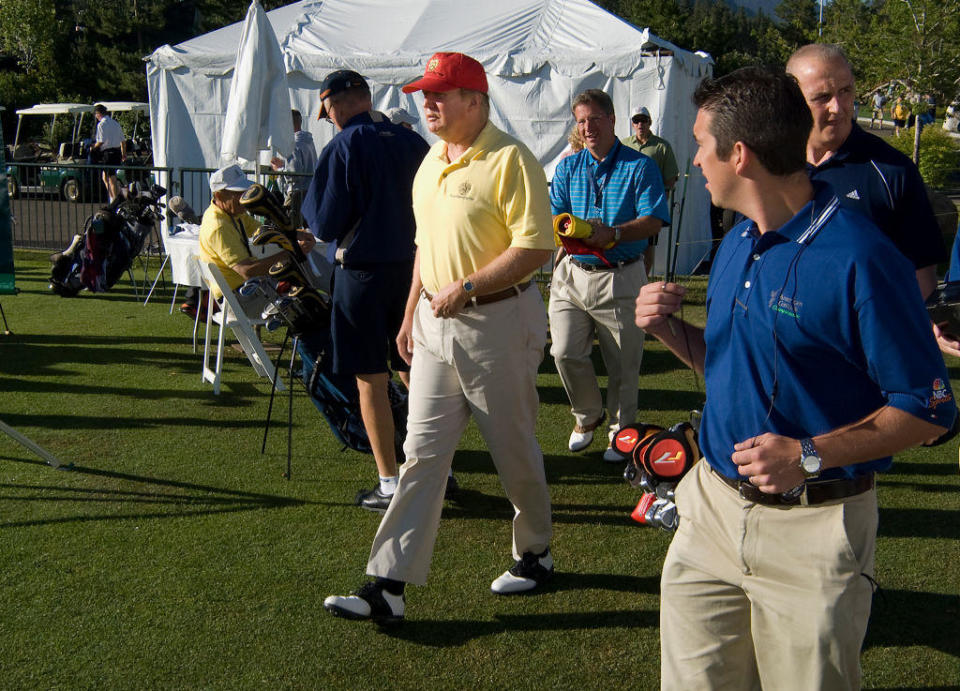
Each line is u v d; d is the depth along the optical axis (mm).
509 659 3176
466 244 3258
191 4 43500
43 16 39219
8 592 3570
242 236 5969
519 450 3422
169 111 12070
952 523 4207
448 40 11297
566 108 10633
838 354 1856
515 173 3180
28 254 12195
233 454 5121
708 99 1909
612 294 4754
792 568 1947
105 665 3113
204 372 6516
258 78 8047
